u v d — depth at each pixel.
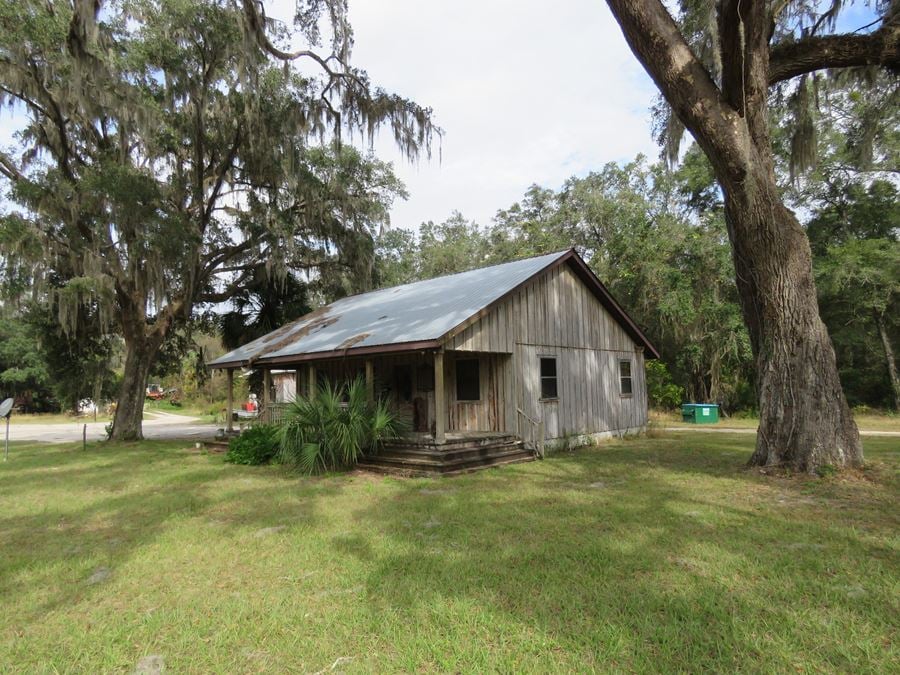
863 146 12.53
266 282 20.11
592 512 6.77
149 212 14.65
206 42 15.48
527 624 3.74
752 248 8.99
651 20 8.73
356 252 20.12
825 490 7.55
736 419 24.75
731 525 6.01
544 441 13.26
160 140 16.53
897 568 4.59
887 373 26.34
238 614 4.02
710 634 3.52
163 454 14.66
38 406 48.19
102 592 4.59
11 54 13.52
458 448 10.79
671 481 8.73
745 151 8.53
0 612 4.27
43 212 14.70
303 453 10.90
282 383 25.31
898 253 22.30
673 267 25.19
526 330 13.18
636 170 28.72
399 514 7.00
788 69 9.37
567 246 29.48
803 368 8.73
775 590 4.20
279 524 6.71
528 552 5.23
